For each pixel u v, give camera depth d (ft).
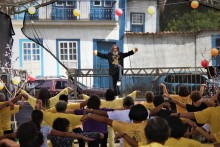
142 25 82.64
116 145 32.24
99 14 80.74
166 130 14.03
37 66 82.38
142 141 18.24
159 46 68.59
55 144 20.43
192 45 67.41
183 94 31.09
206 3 46.26
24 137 15.14
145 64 68.85
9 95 41.01
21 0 45.50
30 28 50.98
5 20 43.73
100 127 25.46
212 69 46.57
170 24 86.43
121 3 81.20
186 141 15.97
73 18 80.02
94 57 81.10
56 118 21.94
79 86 54.80
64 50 80.79
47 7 79.15
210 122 20.54
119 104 29.07
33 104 28.55
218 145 16.26
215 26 84.99
